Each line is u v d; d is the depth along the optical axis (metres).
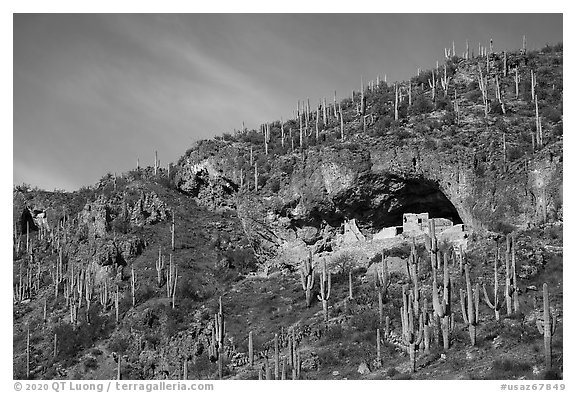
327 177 82.69
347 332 67.75
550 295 62.22
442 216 82.69
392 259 75.69
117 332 81.62
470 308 58.25
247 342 72.62
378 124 88.38
